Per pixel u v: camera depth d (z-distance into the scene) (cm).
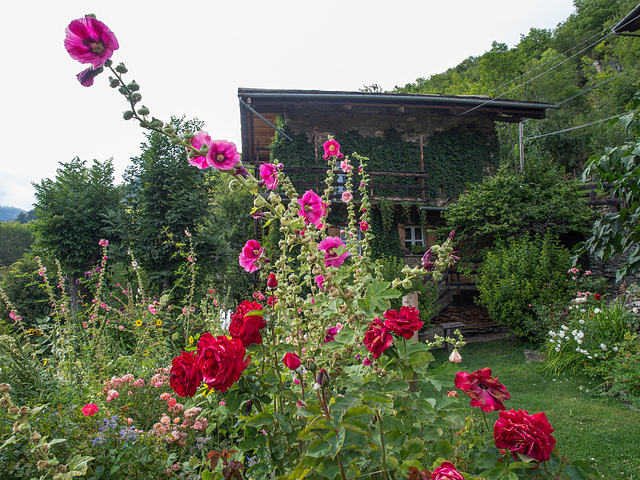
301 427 142
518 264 959
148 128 130
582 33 4125
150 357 414
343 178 1366
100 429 226
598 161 326
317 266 154
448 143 1464
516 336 966
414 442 129
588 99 3181
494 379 132
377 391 137
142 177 1196
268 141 1744
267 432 141
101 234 1261
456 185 1450
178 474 228
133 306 541
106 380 328
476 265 1245
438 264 157
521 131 1525
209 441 234
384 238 1324
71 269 1204
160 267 1145
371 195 1342
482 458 133
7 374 285
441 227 1345
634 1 3909
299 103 1279
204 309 516
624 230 345
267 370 154
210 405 230
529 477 128
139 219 1180
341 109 1391
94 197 1285
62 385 305
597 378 630
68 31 118
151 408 288
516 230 1134
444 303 1173
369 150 1408
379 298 161
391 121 1444
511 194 1191
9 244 5281
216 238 1225
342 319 188
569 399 559
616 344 609
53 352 407
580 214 1140
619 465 364
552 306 865
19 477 194
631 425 450
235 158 136
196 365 132
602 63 3828
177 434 233
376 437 136
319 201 171
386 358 146
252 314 141
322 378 127
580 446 409
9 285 1365
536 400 561
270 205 152
